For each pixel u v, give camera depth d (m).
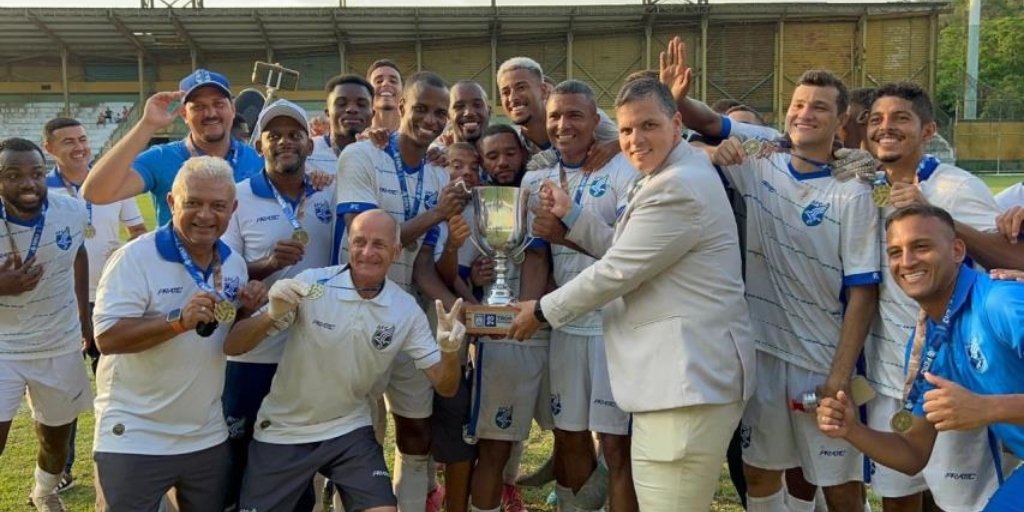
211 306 3.10
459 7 35.12
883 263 3.41
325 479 4.77
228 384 3.82
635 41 35.81
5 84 38.62
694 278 3.12
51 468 4.51
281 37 36.66
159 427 3.29
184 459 3.33
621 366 3.29
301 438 3.46
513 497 4.75
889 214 3.23
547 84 4.65
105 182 3.77
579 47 36.22
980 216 3.22
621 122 3.16
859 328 3.39
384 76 6.00
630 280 3.10
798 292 3.54
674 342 3.13
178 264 3.32
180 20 34.91
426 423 4.12
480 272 4.17
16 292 4.04
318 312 3.35
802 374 3.56
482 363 4.04
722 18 34.81
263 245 3.87
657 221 3.04
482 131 4.46
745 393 3.21
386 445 5.77
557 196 3.45
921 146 3.35
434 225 3.77
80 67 38.66
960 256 2.84
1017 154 35.88
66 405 4.44
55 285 4.33
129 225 6.08
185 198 3.23
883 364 3.47
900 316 3.38
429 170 4.14
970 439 3.26
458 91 4.48
